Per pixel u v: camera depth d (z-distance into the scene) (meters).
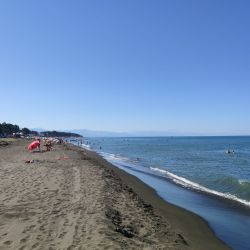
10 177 20.81
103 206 13.56
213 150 84.50
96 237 9.79
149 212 14.97
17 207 13.10
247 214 16.53
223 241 12.32
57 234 10.05
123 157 58.31
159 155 64.31
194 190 23.59
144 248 9.45
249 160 52.12
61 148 59.81
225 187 25.11
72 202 14.12
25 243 9.32
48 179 20.16
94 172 24.66
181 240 11.56
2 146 65.94
